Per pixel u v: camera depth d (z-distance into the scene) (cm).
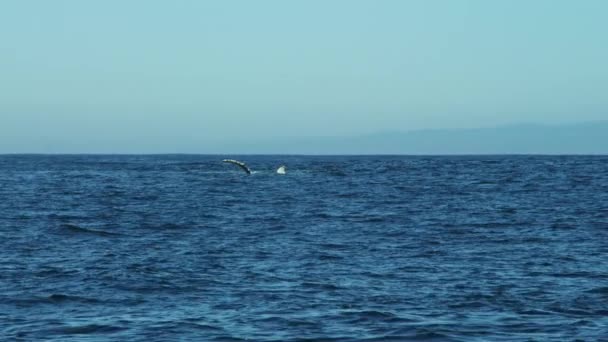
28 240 8675
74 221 10825
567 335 4569
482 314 5075
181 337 4538
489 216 11675
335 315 5031
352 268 6831
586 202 14312
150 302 5453
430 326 4759
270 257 7469
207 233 9506
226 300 5503
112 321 4888
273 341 4466
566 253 7725
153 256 7531
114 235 9244
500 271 6656
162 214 12025
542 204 13912
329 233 9512
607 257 7444
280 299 5522
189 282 6131
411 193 17062
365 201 14788
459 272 6619
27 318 4981
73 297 5581
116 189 18600
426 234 9388
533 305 5331
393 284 6075
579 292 5747
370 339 4506
